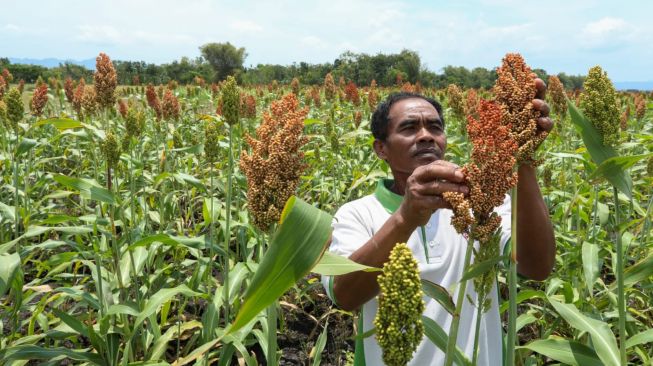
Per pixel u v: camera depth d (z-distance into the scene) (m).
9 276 3.11
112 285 4.70
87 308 5.43
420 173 1.84
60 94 15.60
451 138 9.12
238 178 5.74
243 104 9.38
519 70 1.95
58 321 4.62
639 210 5.41
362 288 2.24
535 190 2.22
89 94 8.10
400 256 1.34
